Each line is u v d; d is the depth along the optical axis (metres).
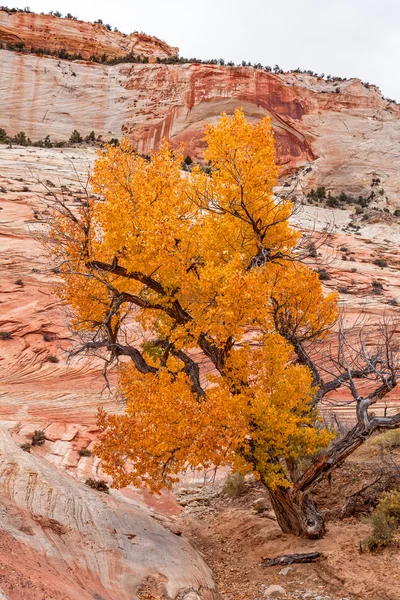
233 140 10.53
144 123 107.44
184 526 13.09
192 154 102.94
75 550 7.99
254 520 12.19
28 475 10.48
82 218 10.28
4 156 63.41
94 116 108.62
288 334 11.62
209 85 109.44
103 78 114.44
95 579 7.26
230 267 9.70
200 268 9.90
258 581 9.05
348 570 8.48
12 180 50.94
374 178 98.12
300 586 8.45
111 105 110.69
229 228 10.62
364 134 109.56
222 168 10.70
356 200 91.94
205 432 8.98
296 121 108.94
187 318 10.81
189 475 17.41
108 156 10.27
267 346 10.11
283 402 9.91
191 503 14.77
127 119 108.81
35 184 50.50
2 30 133.75
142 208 9.80
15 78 109.44
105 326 11.09
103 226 9.84
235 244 10.77
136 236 9.90
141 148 105.00
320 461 9.80
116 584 7.48
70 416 20.69
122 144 10.62
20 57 112.44
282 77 118.81
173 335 10.38
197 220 10.88
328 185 98.56
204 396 10.83
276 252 11.16
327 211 75.06
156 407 9.12
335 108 114.56
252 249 11.02
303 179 96.88
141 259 9.83
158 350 11.94
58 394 23.02
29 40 136.88
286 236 11.20
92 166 64.00
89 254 10.24
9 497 9.02
